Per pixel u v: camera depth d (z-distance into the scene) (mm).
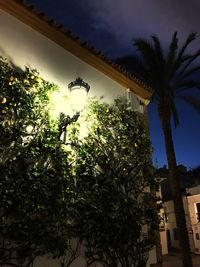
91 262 7406
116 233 7707
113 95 9906
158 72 15859
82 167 7785
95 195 7688
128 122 9477
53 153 7125
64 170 7168
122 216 7941
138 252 8016
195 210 30188
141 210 8438
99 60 9477
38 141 6949
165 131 15836
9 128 6520
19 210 6066
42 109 7328
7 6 7527
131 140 9164
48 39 8375
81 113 8484
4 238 5875
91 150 8172
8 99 6734
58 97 8039
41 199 6445
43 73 7949
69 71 8656
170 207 33062
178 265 19906
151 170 9188
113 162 8477
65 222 6852
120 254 7715
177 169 15398
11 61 7324
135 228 8078
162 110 16094
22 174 6352
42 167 6816
